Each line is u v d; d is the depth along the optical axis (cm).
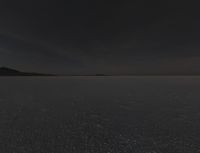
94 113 582
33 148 310
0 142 334
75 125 450
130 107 679
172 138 359
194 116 530
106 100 855
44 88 1455
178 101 805
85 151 302
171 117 525
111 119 511
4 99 873
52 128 424
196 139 350
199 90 1283
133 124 459
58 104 746
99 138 360
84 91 1246
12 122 472
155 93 1125
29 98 909
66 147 316
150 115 554
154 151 302
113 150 306
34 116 541
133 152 301
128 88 1473
